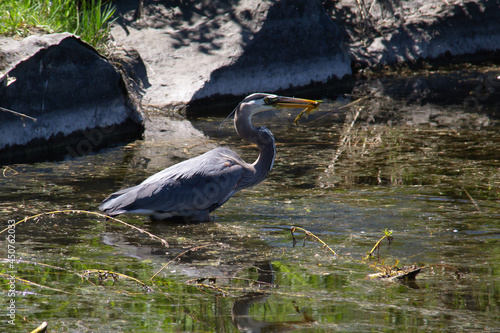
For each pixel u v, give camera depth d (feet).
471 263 25.59
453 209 32.58
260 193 35.81
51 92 46.42
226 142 48.70
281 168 41.04
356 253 26.86
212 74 63.10
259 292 22.53
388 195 35.01
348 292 22.54
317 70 73.31
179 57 65.16
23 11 51.70
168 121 56.34
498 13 88.02
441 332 19.13
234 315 20.43
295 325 19.66
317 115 59.31
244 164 33.30
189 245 27.84
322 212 32.37
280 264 25.55
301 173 39.81
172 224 31.12
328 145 47.50
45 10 54.54
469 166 40.81
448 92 69.56
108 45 61.36
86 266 24.97
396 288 22.98
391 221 30.94
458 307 21.13
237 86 65.36
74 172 39.68
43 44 45.32
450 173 39.22
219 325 19.63
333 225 30.50
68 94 47.80
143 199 30.50
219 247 27.63
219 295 22.22
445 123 54.70
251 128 33.88
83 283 23.20
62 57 46.85
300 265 25.44
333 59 75.25
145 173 39.50
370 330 19.30
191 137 50.37
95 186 36.45
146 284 23.20
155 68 63.67
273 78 68.80
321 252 27.02
